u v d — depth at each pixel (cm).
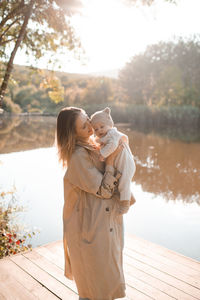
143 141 1547
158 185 726
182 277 245
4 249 348
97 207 167
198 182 745
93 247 164
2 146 1259
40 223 454
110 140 161
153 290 228
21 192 607
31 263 271
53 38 566
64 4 478
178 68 3197
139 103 3412
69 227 176
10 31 536
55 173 788
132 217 517
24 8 457
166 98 3203
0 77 478
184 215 523
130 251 292
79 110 178
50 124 1862
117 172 167
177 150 1272
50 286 235
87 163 166
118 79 3719
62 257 281
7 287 235
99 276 165
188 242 414
